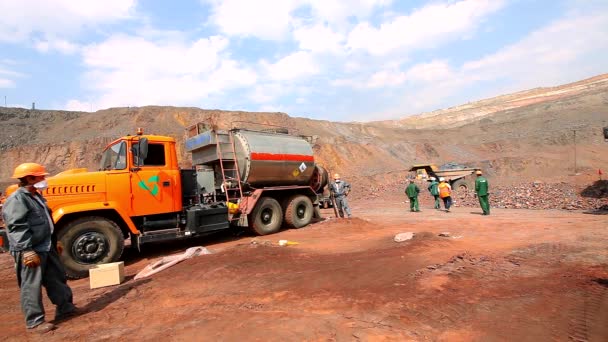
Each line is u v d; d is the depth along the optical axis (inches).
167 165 349.7
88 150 1282.0
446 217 547.2
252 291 198.2
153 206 335.9
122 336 150.3
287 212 466.0
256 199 418.0
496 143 2283.5
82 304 198.2
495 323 142.4
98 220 296.8
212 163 446.3
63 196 293.1
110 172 315.6
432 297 172.4
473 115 4015.8
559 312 150.9
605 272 202.5
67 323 171.0
